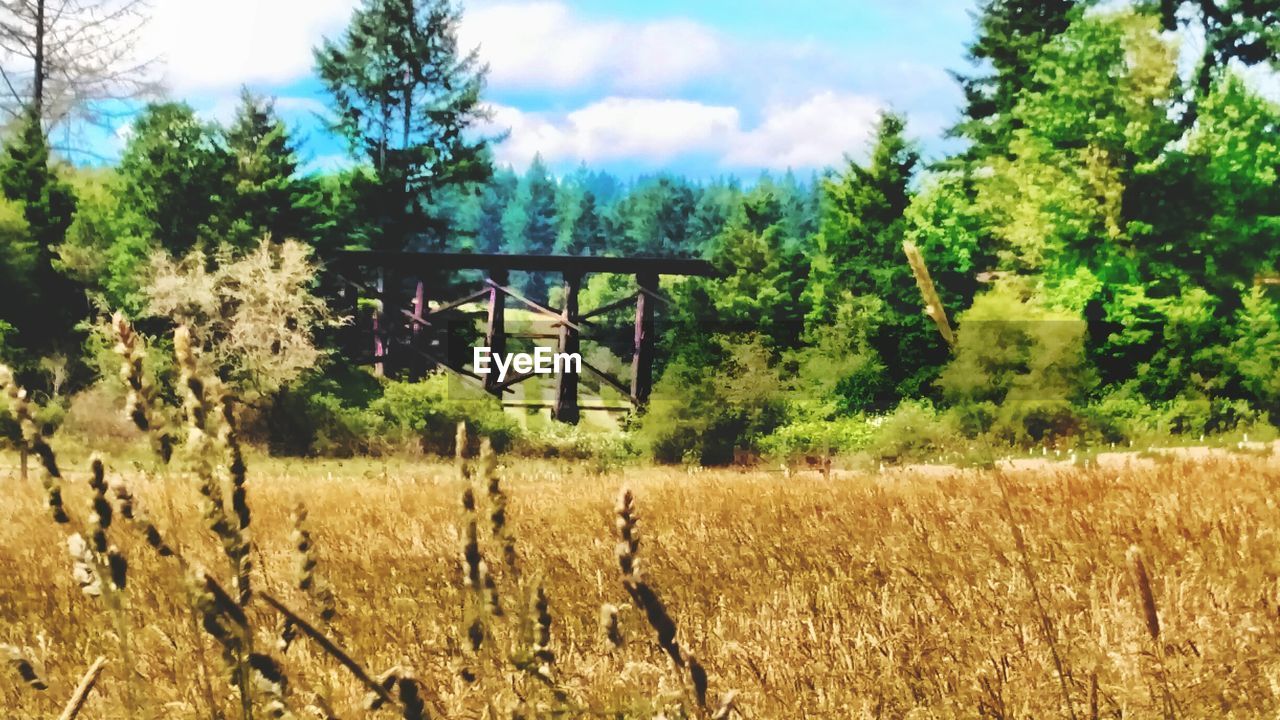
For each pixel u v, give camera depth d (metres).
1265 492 7.12
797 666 3.57
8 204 38.91
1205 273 33.75
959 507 7.37
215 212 38.72
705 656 3.56
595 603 4.50
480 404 34.47
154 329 34.72
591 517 8.27
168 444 1.41
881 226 45.44
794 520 7.63
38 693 2.91
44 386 33.66
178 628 3.15
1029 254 37.31
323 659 3.04
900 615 4.21
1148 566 4.72
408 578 5.36
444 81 59.25
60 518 1.46
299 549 1.94
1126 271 34.41
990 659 3.34
